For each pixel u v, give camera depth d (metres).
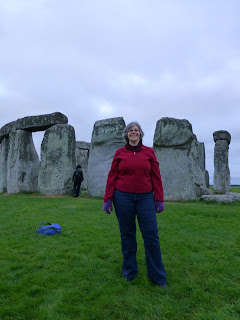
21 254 3.89
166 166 10.13
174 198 9.88
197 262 3.56
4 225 5.64
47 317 2.33
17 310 2.43
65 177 11.98
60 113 12.57
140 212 2.96
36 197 11.10
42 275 3.17
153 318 2.29
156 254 2.93
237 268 3.34
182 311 2.39
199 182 12.96
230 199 8.77
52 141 12.27
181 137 10.08
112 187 3.12
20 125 13.47
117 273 3.23
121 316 2.34
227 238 4.67
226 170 16.33
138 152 3.07
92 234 4.92
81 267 3.40
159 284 2.88
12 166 13.55
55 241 4.50
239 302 2.52
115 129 11.09
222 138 16.42
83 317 2.33
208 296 2.64
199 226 5.55
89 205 8.41
